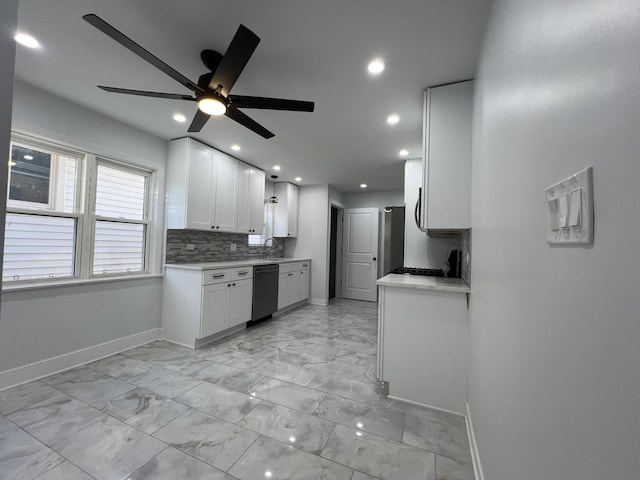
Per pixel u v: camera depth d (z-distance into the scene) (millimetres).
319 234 5379
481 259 1479
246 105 1789
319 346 3137
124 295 2904
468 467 1443
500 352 1026
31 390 2080
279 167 4258
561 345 558
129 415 1807
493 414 1112
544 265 653
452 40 1585
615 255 393
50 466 1387
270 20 1479
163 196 3268
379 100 2242
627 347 363
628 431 358
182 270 3141
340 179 4949
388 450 1551
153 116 2676
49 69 1966
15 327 2148
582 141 492
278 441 1603
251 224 4172
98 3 1394
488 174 1327
